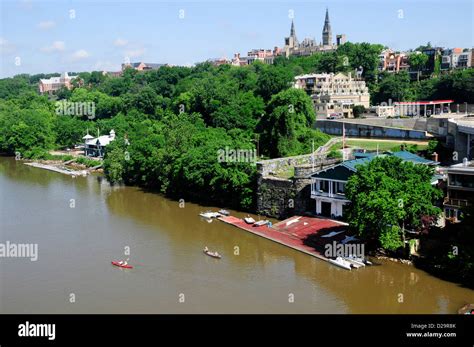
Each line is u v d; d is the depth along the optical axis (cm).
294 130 15162
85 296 7756
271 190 11688
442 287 7638
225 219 11612
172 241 10275
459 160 12744
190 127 16138
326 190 10631
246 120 18550
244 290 7862
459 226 8238
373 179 8462
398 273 8175
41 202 13875
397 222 8412
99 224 11612
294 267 8712
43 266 8975
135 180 16062
